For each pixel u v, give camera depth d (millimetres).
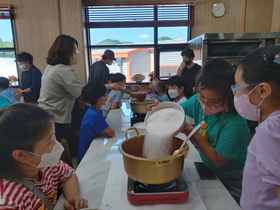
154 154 772
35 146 626
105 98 1583
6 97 2963
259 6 3844
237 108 682
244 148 872
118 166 960
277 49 572
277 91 552
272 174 506
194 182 851
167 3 3812
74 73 1850
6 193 604
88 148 1318
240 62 639
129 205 701
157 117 917
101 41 4105
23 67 3154
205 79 808
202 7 3850
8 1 3656
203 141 898
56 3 3641
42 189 743
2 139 593
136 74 3994
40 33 3744
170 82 2096
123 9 3881
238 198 957
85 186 842
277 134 502
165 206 694
